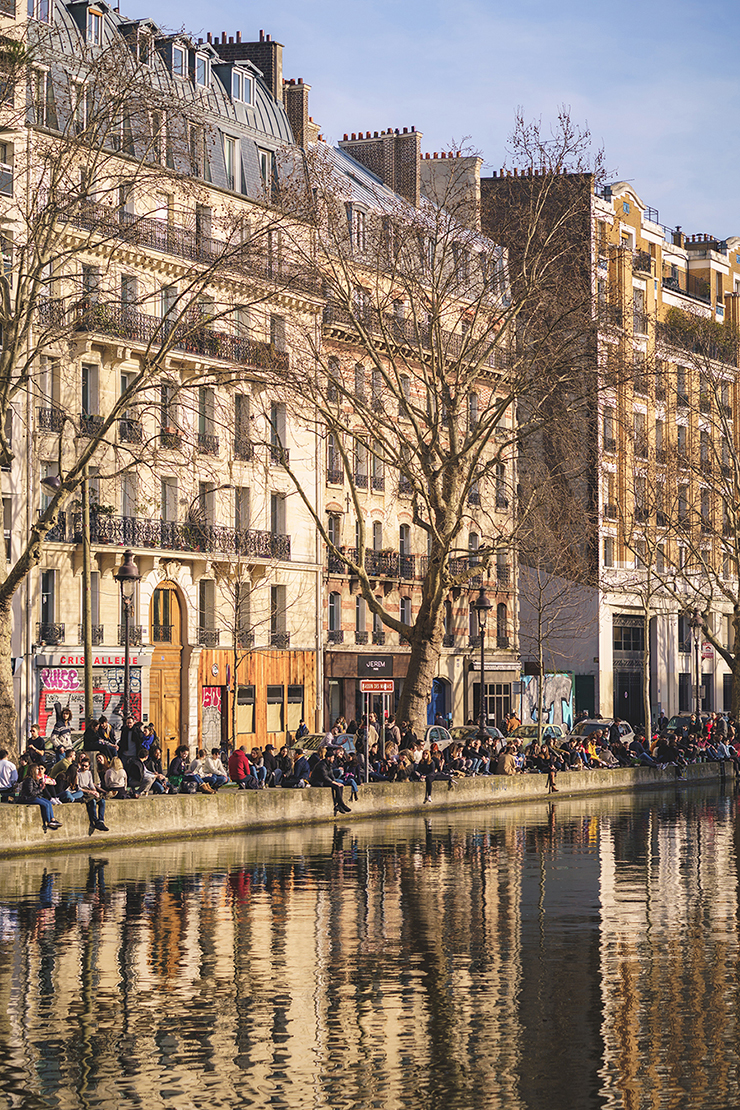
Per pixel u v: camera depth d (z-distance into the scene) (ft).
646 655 214.90
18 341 107.86
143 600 178.09
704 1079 39.60
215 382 125.29
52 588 166.81
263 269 146.82
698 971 53.88
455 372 150.51
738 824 119.96
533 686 248.93
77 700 167.53
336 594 212.43
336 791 121.60
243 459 193.26
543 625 257.96
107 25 176.04
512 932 62.80
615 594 264.72
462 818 126.62
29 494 162.30
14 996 49.93
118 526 173.06
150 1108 37.35
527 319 148.77
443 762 145.28
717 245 323.98
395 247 149.48
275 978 52.95
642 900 72.59
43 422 165.07
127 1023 46.11
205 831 107.24
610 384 148.25
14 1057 42.14
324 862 89.81
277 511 201.77
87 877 81.76
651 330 267.80
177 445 118.62
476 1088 38.88
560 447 166.71
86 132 107.24
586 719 221.66
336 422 146.92
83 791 98.22
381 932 62.75
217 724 189.16
